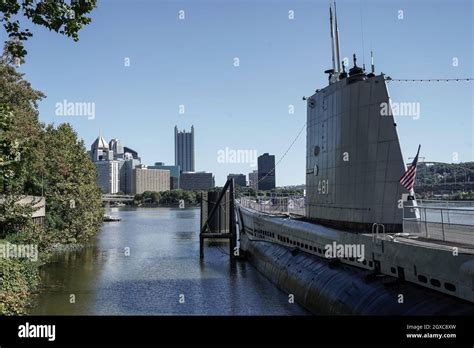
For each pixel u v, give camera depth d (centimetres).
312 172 2316
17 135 2633
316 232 2094
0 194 2653
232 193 3772
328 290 1708
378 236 1544
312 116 2289
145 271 3098
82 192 4722
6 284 2008
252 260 3344
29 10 1083
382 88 1702
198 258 3744
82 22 1112
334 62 2194
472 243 1309
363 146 1784
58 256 3797
